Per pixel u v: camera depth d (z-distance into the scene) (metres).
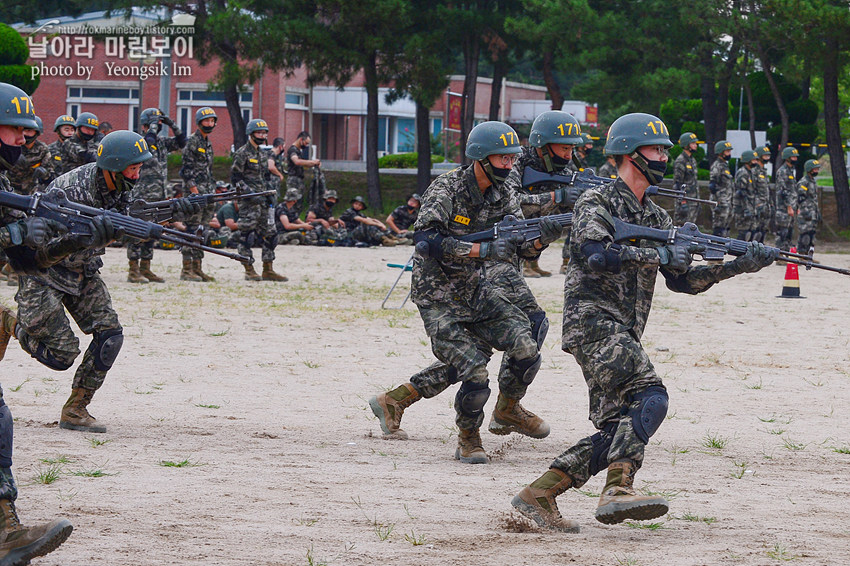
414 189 80.62
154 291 31.94
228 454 13.06
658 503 9.25
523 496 10.00
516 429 14.36
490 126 12.50
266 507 10.52
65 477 11.58
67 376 18.56
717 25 63.66
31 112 9.27
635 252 9.72
